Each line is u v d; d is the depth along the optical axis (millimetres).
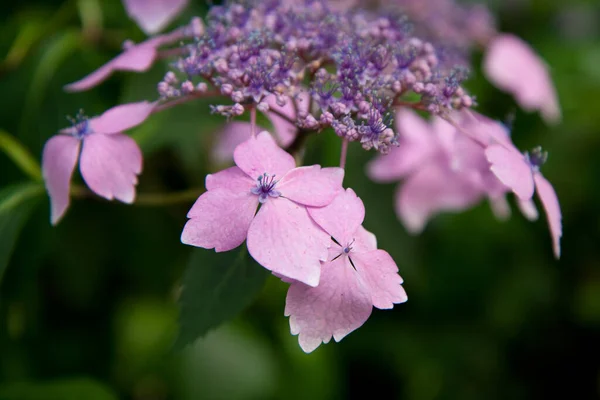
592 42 481
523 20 479
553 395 456
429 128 364
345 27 282
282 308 395
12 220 292
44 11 375
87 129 269
